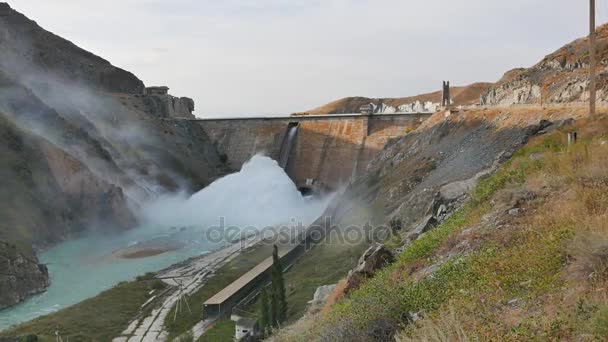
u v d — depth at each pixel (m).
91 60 166.00
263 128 147.62
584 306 9.62
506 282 12.68
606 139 24.08
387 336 13.58
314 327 19.80
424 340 10.73
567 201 16.05
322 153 134.25
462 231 19.09
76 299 63.12
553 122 54.81
